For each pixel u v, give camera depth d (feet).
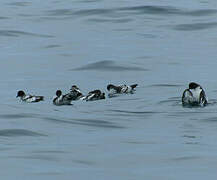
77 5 198.49
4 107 93.35
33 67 130.93
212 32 165.78
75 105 97.60
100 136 75.10
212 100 99.35
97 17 182.70
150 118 86.94
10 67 131.23
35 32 167.02
